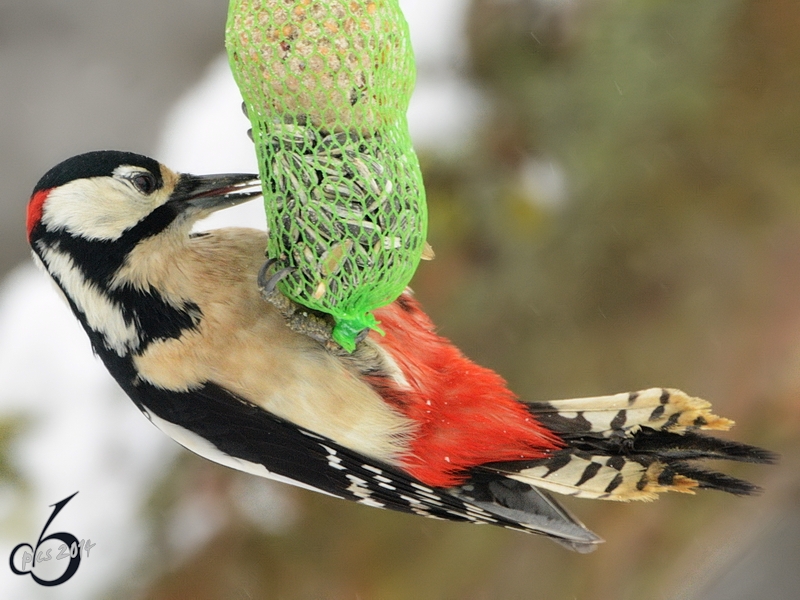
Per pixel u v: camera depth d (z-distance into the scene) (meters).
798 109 9.80
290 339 6.86
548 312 10.38
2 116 12.80
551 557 10.88
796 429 10.63
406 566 10.75
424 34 10.80
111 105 12.87
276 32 6.00
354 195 6.15
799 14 9.60
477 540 10.79
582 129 10.08
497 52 10.49
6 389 11.19
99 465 10.87
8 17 13.17
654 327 10.30
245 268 6.89
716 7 9.66
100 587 10.55
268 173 6.29
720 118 9.88
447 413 7.22
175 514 10.78
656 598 11.04
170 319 6.86
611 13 9.88
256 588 10.67
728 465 11.08
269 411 7.04
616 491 7.24
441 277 10.45
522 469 7.38
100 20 13.18
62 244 6.97
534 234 10.30
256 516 10.78
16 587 10.44
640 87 9.81
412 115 10.55
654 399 7.39
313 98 6.06
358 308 6.44
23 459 10.81
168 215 6.96
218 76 11.92
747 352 10.25
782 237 10.08
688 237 10.16
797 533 12.18
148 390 7.12
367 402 7.04
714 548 11.31
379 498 7.66
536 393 10.38
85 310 7.07
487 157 10.40
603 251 10.26
